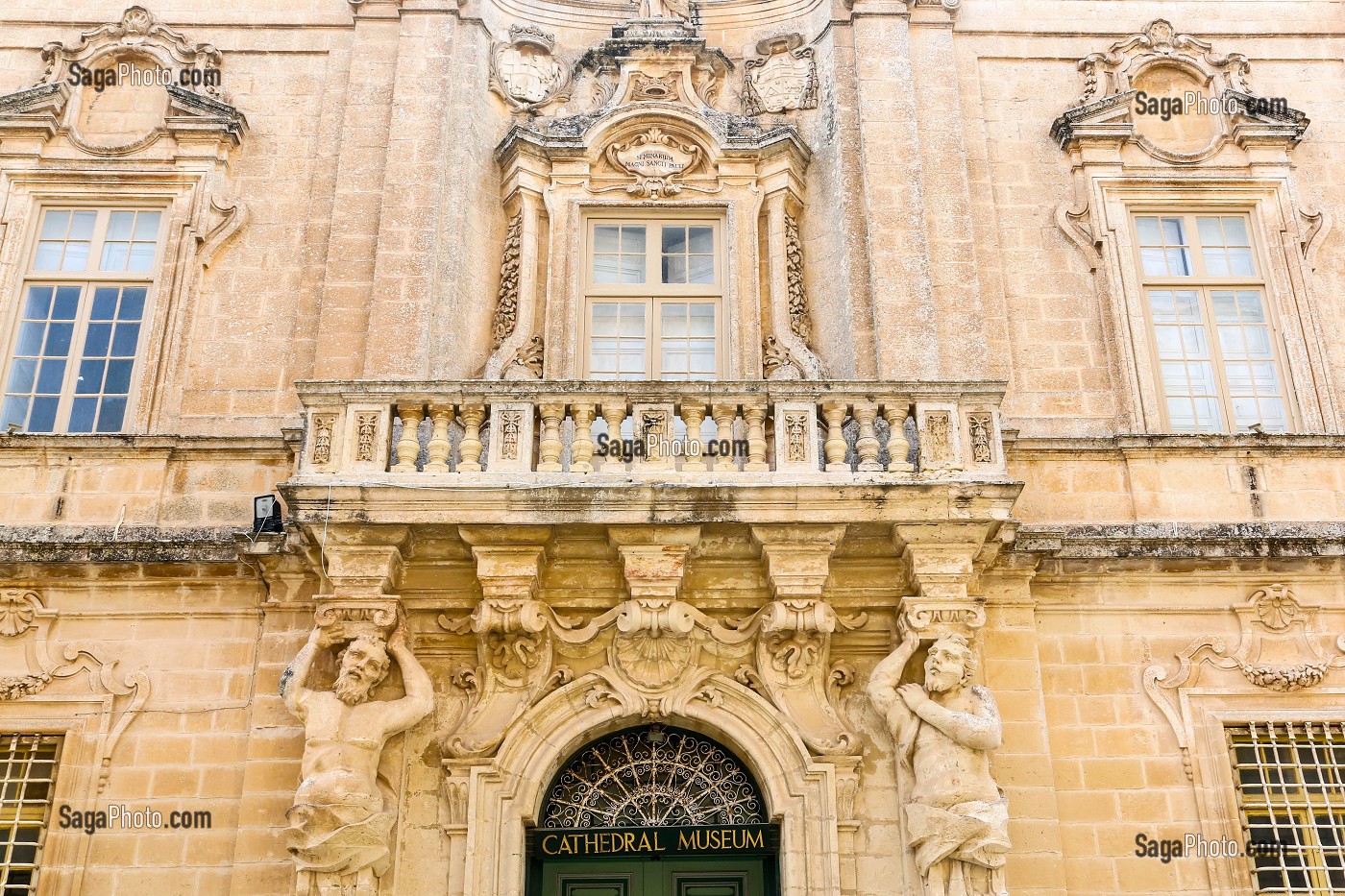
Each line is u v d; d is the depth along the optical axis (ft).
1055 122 51.98
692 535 40.16
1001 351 48.06
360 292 48.06
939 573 40.19
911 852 38.55
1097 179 51.16
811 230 51.60
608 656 41.47
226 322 48.24
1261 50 54.34
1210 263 50.55
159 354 47.34
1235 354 49.01
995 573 42.75
